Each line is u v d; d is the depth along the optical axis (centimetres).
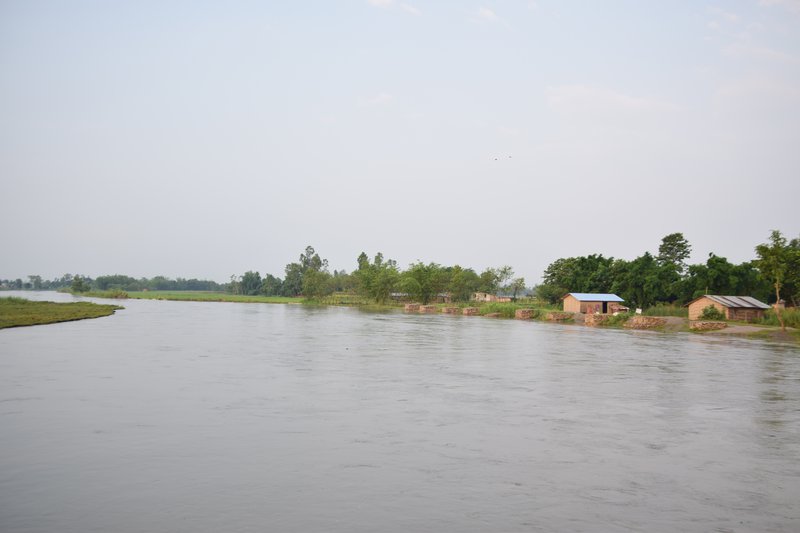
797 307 8806
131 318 9600
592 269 13025
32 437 1945
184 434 2003
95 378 3173
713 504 1434
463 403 2631
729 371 3828
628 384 3247
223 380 3159
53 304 12950
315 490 1484
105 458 1727
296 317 10862
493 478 1597
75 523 1269
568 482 1576
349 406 2519
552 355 4700
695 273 10062
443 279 17838
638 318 8469
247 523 1277
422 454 1811
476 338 6369
